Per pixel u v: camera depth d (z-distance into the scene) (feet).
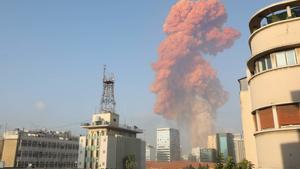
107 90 452.76
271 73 89.61
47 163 465.88
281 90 86.38
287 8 92.22
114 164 384.27
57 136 518.78
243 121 114.32
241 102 116.16
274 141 85.30
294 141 81.15
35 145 451.53
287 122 84.17
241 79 119.65
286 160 81.61
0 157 424.05
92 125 412.57
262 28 94.22
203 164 593.42
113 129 418.72
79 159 395.55
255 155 109.09
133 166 389.60
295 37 86.79
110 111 437.99
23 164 424.46
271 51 90.79
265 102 89.92
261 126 92.02
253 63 100.17
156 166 618.03
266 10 96.22
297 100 83.10
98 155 384.06
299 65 85.05
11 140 427.74
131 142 424.87
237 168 156.25
